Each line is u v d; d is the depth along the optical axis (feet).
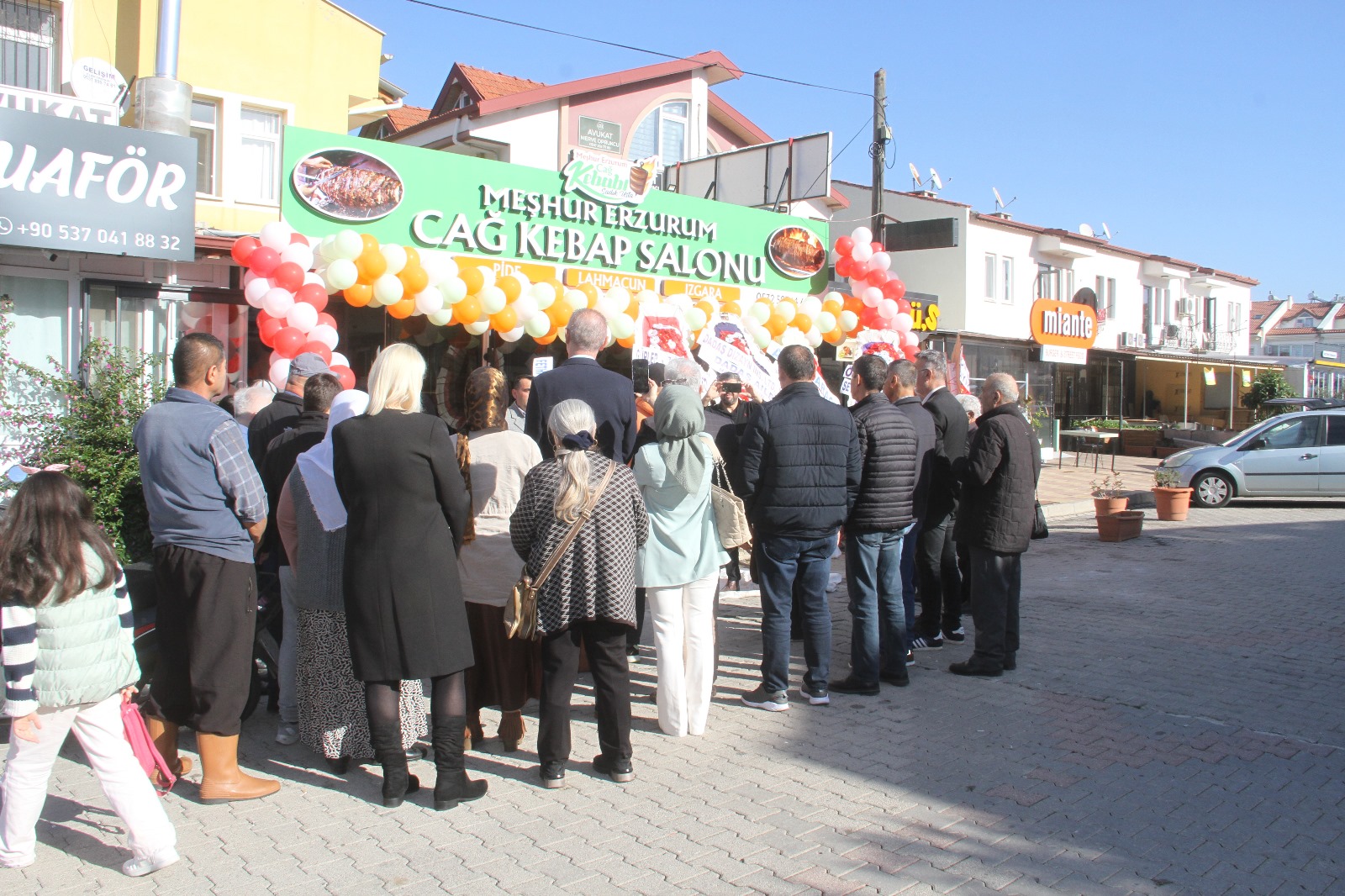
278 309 23.76
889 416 18.48
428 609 12.92
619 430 17.37
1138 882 11.57
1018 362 83.71
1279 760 15.56
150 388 21.56
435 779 14.28
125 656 11.37
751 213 41.81
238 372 35.42
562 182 35.86
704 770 14.90
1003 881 11.54
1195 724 17.24
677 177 58.39
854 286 36.06
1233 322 116.78
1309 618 25.48
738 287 41.70
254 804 13.53
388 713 13.29
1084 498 53.11
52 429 20.49
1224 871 11.87
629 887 11.27
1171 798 14.01
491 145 56.59
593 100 60.44
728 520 16.26
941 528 21.98
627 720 14.51
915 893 11.21
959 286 79.00
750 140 71.72
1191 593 28.66
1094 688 19.29
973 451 19.38
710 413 21.38
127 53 37.86
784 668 17.71
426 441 13.00
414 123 68.90
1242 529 43.09
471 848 12.23
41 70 36.35
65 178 24.27
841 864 11.90
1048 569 32.91
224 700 13.38
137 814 11.33
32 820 11.56
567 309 29.58
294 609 15.71
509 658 15.37
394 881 11.37
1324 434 50.60
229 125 39.88
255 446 17.03
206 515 13.17
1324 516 47.78
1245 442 51.90
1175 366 101.91
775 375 28.78
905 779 14.61
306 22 41.98
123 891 11.06
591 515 13.91
